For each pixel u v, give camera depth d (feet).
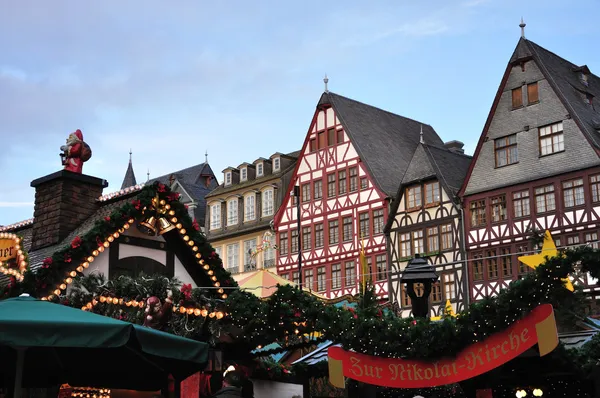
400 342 35.73
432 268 44.37
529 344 33.19
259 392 47.24
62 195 51.24
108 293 40.96
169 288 41.73
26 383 34.73
